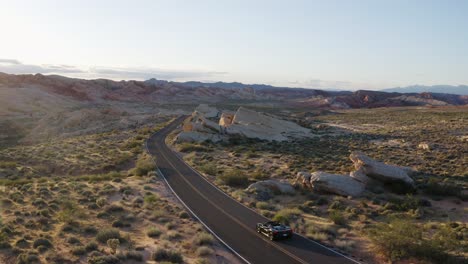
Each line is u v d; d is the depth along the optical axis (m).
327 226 29.06
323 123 127.50
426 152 63.12
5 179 49.72
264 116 97.50
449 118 121.00
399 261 21.97
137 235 25.81
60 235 24.72
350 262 22.03
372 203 35.19
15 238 23.78
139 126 120.06
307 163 55.38
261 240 25.95
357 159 41.72
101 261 19.66
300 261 22.16
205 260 21.19
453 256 21.91
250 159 61.28
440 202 35.47
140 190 40.12
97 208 32.53
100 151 71.06
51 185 41.19
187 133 80.38
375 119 136.62
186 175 50.12
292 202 36.97
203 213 32.56
